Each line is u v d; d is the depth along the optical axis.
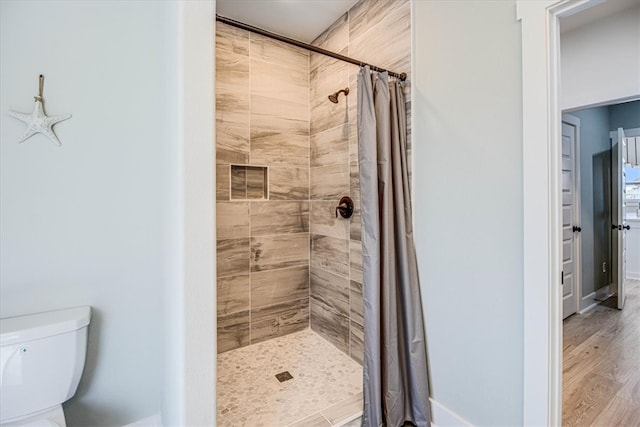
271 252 2.61
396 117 1.69
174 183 1.20
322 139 2.57
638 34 1.78
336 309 2.46
